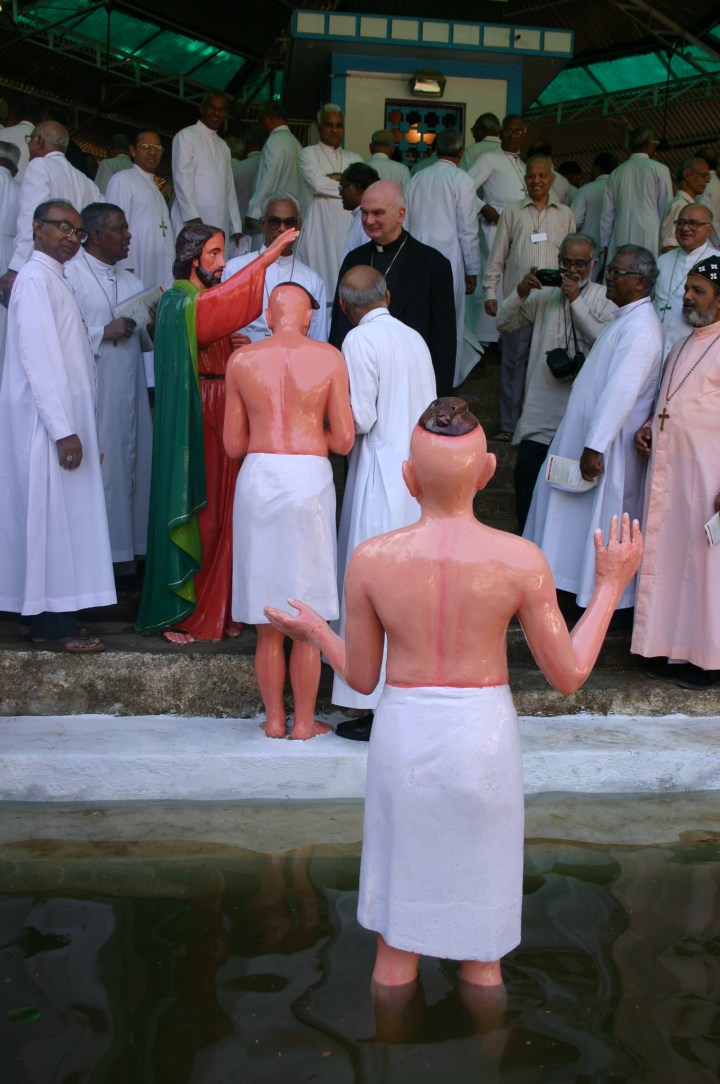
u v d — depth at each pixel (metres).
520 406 6.77
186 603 4.55
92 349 4.95
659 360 4.75
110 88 14.80
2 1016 2.42
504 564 2.42
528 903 3.11
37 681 4.42
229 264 5.46
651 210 8.30
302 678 4.13
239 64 14.27
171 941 2.82
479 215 8.19
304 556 3.98
